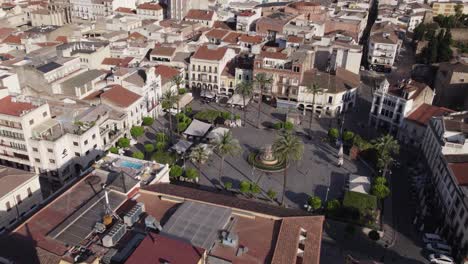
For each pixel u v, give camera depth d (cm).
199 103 17250
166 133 14588
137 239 7094
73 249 6781
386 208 10988
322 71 18225
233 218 7881
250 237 7419
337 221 10306
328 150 13775
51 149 11119
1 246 6881
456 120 12181
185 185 11575
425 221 10550
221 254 6950
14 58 16262
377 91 14988
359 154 13225
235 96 16925
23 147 11331
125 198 8194
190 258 6362
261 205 8638
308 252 7150
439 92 17600
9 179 9281
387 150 12062
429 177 12169
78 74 15212
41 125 11469
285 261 6775
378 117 15162
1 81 12912
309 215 8138
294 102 16625
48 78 14162
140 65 17212
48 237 7044
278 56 16750
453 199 9881
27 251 6806
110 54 18475
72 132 11694
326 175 12369
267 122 15738
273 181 12006
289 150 10912
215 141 12594
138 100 14388
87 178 8869
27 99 12106
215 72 17650
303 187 11750
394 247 9638
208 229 7331
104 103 13762
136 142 13875
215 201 8431
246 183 11088
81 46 17500
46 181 11719
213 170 12500
